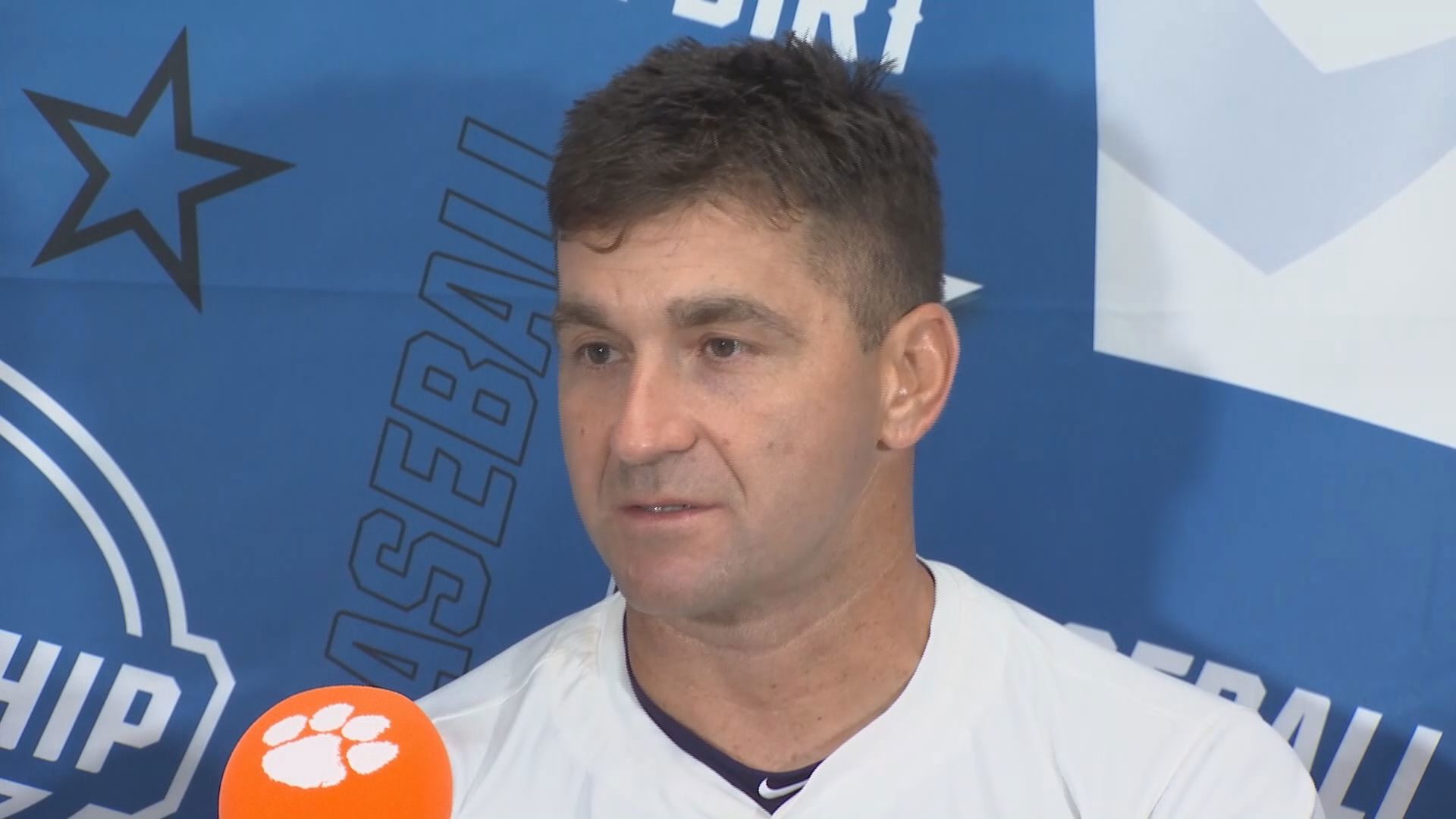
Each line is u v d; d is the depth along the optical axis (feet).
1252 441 13.41
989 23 13.39
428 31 13.53
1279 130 13.17
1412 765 13.43
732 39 13.15
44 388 13.53
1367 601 13.38
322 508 13.78
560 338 9.07
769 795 9.66
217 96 13.52
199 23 13.47
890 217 9.09
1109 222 13.43
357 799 7.73
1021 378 13.57
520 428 13.80
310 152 13.60
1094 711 9.80
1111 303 13.48
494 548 13.88
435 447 13.82
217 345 13.62
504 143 13.62
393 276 13.70
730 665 9.65
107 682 13.65
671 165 8.35
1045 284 13.53
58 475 13.57
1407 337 13.17
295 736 8.00
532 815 9.95
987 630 10.05
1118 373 13.51
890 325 9.24
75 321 13.53
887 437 9.48
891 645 9.82
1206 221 13.30
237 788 7.84
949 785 9.59
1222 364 13.38
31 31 13.41
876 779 9.57
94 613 13.62
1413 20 12.97
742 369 8.62
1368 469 13.30
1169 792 9.54
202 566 13.70
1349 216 13.17
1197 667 13.57
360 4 13.52
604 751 9.95
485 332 13.75
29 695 13.57
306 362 13.70
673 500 8.64
